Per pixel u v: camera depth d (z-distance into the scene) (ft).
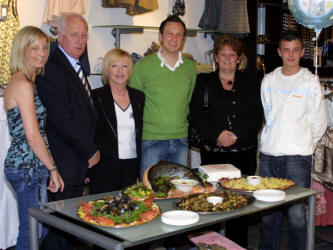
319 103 10.21
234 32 14.97
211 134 10.61
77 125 8.89
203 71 14.48
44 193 8.46
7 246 11.53
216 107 10.73
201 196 7.63
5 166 8.27
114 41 14.12
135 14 13.44
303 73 10.29
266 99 10.59
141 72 10.75
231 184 8.58
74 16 9.23
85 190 12.09
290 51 10.07
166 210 7.26
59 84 8.75
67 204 7.55
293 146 10.15
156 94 10.61
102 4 13.23
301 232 10.39
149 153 10.75
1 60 11.10
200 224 6.57
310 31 16.46
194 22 16.10
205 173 9.16
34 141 8.08
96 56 13.79
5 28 11.13
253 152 11.05
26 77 8.17
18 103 8.02
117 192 8.31
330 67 17.01
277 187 8.39
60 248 9.69
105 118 9.73
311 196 8.52
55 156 9.00
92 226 6.79
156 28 13.94
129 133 10.04
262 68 15.85
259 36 16.05
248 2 15.28
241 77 10.95
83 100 9.15
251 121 10.83
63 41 9.21
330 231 13.64
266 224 10.85
